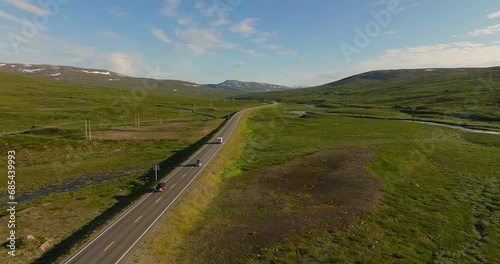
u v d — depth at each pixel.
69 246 40.50
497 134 131.12
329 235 45.19
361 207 55.34
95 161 86.88
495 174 76.94
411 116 192.00
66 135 111.06
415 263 38.31
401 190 65.19
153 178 70.38
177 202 53.44
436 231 47.22
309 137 127.69
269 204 56.81
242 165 84.00
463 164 86.94
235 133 125.12
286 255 39.69
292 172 76.81
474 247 42.41
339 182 69.50
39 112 159.88
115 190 64.31
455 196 62.00
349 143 113.50
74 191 64.12
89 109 180.00
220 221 50.16
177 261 38.81
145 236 41.91
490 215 52.78
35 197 61.12
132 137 116.69
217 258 39.38
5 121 133.88
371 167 81.00
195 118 184.50
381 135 130.38
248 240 43.78
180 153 96.38
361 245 42.47
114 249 38.75
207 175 69.44
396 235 45.84
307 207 55.38
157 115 186.00
